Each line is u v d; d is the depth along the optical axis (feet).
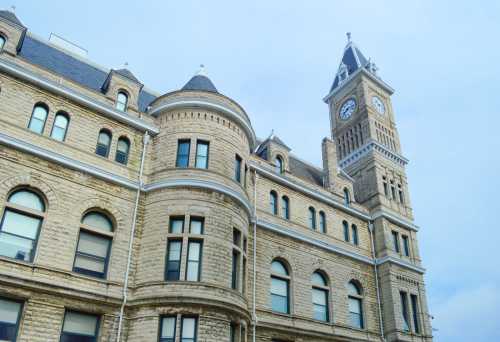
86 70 113.60
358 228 143.23
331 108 201.26
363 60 206.39
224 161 99.60
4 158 80.84
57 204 83.56
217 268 86.63
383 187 159.74
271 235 115.65
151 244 88.48
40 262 77.71
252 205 114.42
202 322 79.92
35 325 72.95
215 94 104.63
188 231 88.48
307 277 118.42
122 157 97.86
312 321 112.88
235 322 85.81
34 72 90.07
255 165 119.85
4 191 78.69
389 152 171.73
